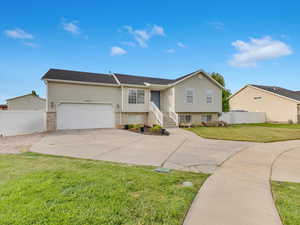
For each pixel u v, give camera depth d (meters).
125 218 2.37
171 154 6.52
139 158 5.94
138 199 2.95
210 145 8.28
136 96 16.64
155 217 2.43
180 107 17.53
